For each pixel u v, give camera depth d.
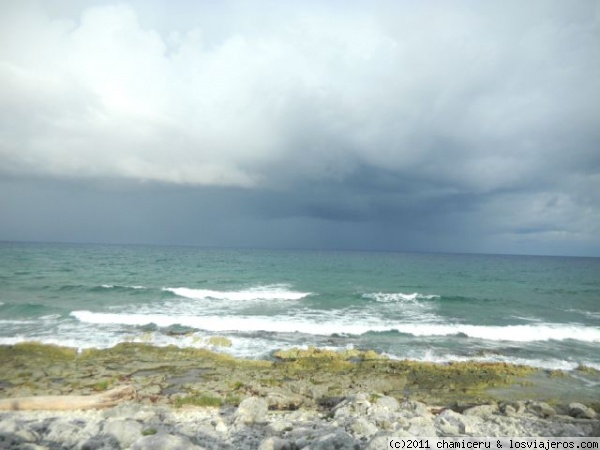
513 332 21.77
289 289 37.19
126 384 13.02
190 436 8.70
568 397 13.33
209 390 12.73
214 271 53.88
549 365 16.64
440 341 19.91
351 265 75.00
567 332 21.83
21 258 64.56
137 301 28.23
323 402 12.48
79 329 19.88
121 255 85.06
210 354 16.47
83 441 7.97
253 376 14.30
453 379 14.73
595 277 65.75
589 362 17.22
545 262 133.75
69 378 13.38
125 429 8.59
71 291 31.16
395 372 15.27
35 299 27.48
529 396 13.37
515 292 40.00
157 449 6.99
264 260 84.50
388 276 53.34
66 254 80.75
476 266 86.75
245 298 31.28
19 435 8.09
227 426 9.67
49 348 16.41
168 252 112.56
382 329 21.66
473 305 31.09
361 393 12.12
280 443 7.82
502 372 15.52
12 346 16.50
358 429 9.01
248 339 19.27
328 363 16.03
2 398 11.41
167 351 16.67
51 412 10.47
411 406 11.77
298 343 18.83
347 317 24.73
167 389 12.77
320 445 7.45
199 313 24.59
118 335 18.98
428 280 49.59
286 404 12.07
